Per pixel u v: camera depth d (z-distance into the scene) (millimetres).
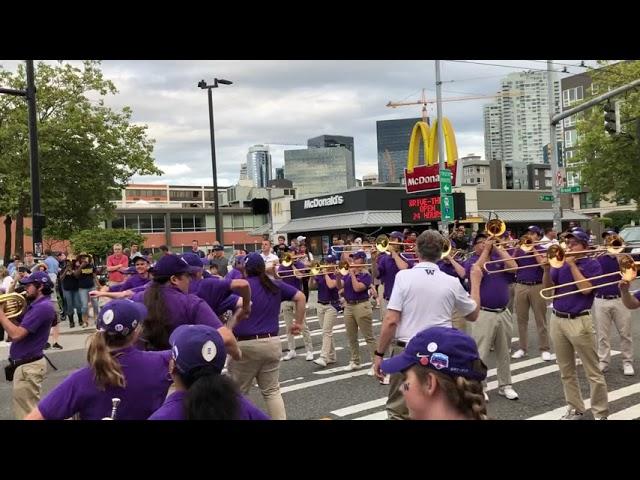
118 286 7945
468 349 2020
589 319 5277
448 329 2113
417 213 19406
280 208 37562
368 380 7359
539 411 5723
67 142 24312
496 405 5984
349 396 6617
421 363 2025
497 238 6387
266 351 4832
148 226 59219
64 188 24500
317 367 8320
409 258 8617
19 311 5164
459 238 13188
